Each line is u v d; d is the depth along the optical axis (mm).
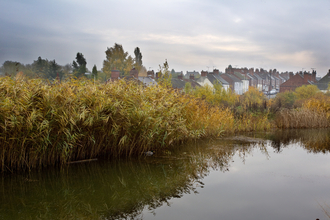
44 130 5562
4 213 3838
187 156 7094
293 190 4730
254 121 12938
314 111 14500
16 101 5508
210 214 3789
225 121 10961
